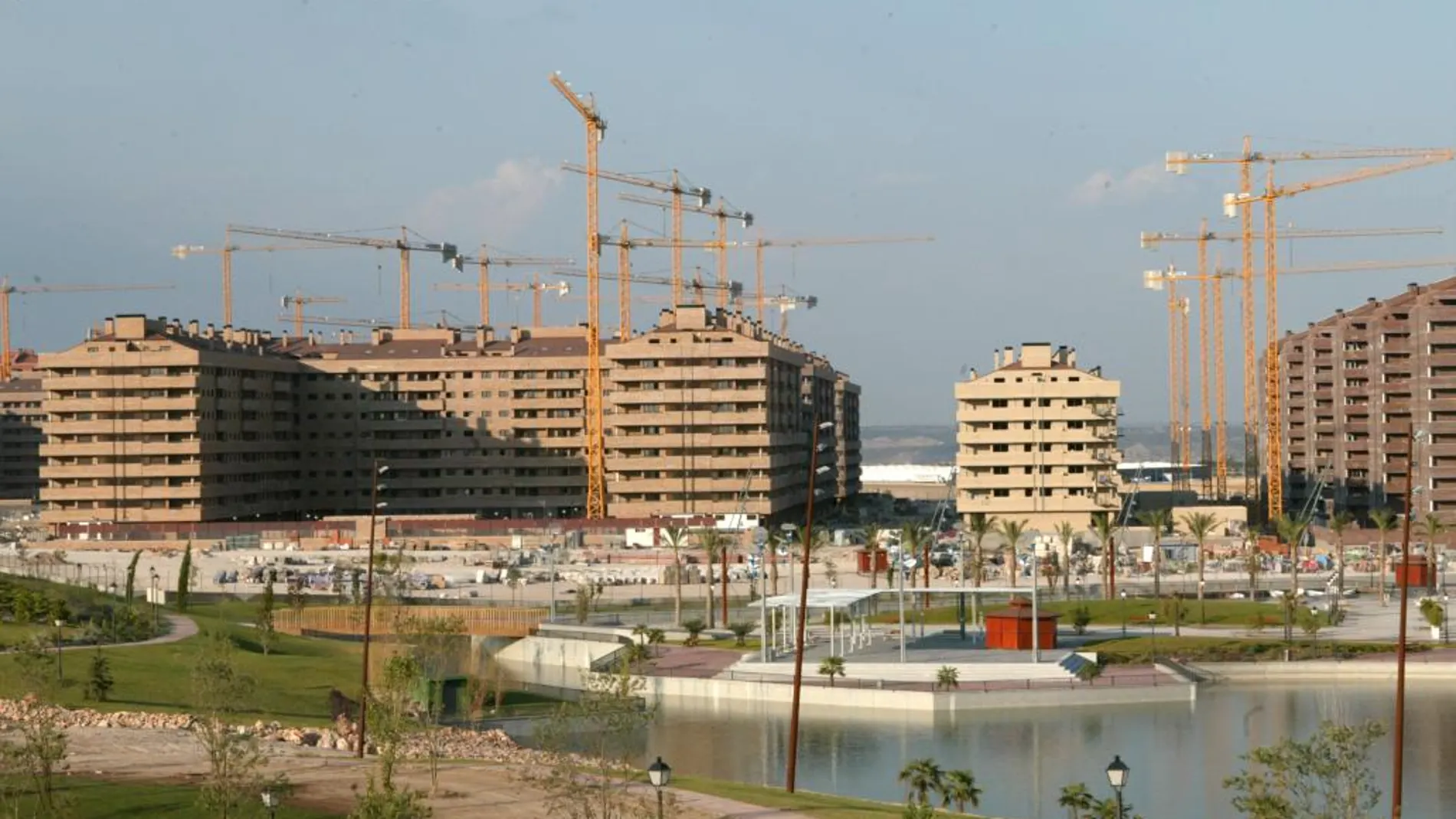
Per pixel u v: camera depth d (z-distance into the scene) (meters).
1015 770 131.38
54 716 98.75
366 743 120.81
